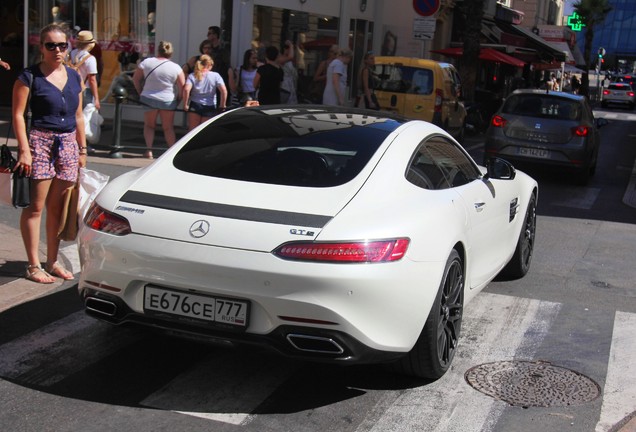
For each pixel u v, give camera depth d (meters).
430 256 4.03
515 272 6.66
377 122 4.89
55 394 4.04
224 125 4.88
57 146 5.53
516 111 12.87
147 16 15.99
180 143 4.71
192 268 3.75
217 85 11.74
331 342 3.70
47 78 5.43
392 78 16.28
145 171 4.45
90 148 12.02
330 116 4.98
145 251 3.83
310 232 3.70
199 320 3.81
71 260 6.43
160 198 4.04
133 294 3.94
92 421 3.77
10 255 6.35
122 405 3.95
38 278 5.75
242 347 3.82
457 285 4.57
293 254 3.65
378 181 4.18
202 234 3.77
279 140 4.57
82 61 7.79
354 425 3.84
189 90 11.50
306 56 18.48
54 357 4.52
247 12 16.02
